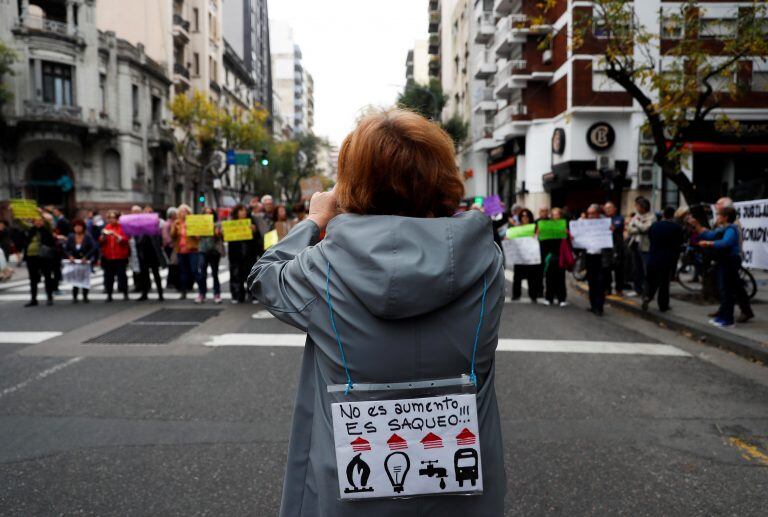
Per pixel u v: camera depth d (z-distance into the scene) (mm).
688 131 10742
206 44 50375
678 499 3195
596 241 9523
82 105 33312
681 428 4277
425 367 1290
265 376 5668
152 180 39625
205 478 3434
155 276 11086
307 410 1447
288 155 66188
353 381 1296
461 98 47781
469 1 44000
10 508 3090
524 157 31891
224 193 56250
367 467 1291
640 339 7590
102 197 34812
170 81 42125
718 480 3430
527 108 30156
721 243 7738
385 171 1360
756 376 5781
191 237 11117
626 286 12195
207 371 5863
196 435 4105
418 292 1228
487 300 1347
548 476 3467
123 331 8016
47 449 3869
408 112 1456
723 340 7039
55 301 11164
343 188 1431
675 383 5492
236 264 10773
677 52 10172
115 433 4152
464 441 1312
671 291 11703
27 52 31391
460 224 1305
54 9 34719
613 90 26406
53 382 5469
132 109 36562
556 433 4160
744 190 14234
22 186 32469
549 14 29203
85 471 3535
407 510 1301
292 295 1375
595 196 28234
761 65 23812
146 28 40969
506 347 7023
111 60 34969
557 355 6621
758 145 26109
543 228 10711
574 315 9555
